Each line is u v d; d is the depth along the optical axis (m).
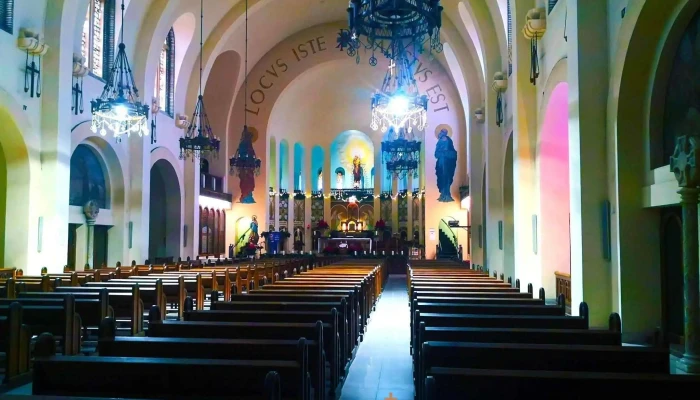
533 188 14.06
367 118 31.41
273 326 5.41
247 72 27.88
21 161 13.88
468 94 22.48
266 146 28.11
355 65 28.72
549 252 13.58
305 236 31.36
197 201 23.22
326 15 27.25
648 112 8.80
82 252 17.00
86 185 17.41
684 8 7.81
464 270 15.91
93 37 16.91
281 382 3.65
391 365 8.15
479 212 22.22
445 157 27.33
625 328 8.84
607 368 4.21
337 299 8.02
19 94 13.45
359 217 31.31
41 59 14.23
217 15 22.45
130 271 13.80
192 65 22.58
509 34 17.19
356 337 9.19
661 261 8.84
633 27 8.41
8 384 6.25
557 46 12.20
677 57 8.32
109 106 13.86
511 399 3.43
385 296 17.59
